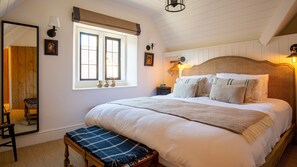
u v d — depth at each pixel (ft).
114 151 4.40
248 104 7.59
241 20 9.65
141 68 12.71
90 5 9.78
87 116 7.38
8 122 7.50
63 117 9.09
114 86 11.58
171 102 7.74
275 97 8.96
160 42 13.97
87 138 5.28
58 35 8.74
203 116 5.34
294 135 8.44
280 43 8.92
